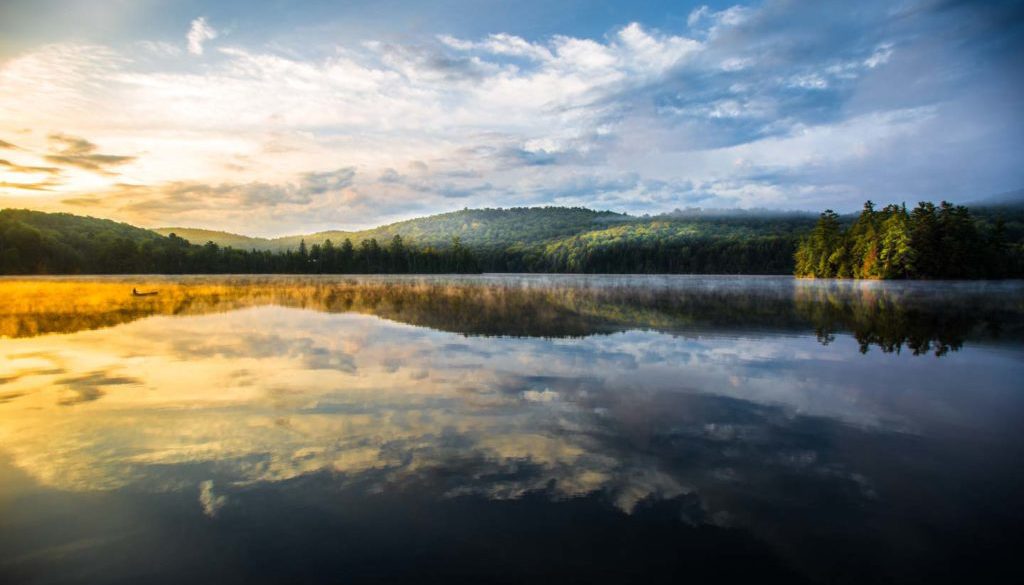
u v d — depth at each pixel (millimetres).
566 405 12016
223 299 47312
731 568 5871
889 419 11078
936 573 5820
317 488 7809
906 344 20906
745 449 9305
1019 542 6402
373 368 16156
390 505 7281
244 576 5828
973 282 75312
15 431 10391
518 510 7105
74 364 17031
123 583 5742
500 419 10984
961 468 8523
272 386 13906
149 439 9906
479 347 20000
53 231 160750
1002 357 18062
